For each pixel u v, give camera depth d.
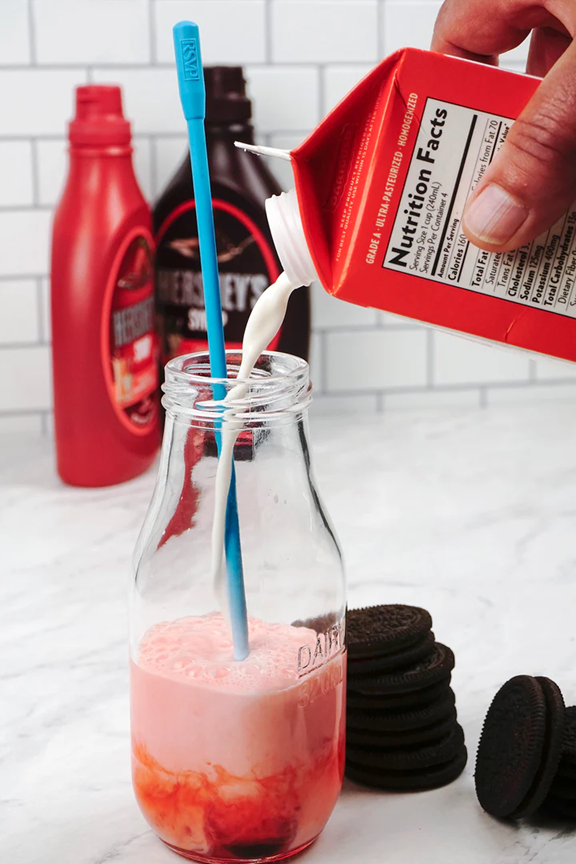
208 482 0.53
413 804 0.58
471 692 0.64
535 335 0.55
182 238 0.87
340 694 0.55
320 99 0.96
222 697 0.52
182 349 0.90
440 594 0.73
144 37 0.92
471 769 0.59
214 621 0.55
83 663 0.67
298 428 0.54
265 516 0.54
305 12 0.93
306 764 0.53
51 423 1.00
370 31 0.95
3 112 0.92
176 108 0.94
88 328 0.84
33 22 0.90
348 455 0.93
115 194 0.83
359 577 0.75
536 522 0.81
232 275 0.87
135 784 0.54
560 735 0.54
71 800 0.58
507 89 0.53
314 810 0.54
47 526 0.82
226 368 0.54
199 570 0.54
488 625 0.69
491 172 0.54
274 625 0.55
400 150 0.54
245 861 0.54
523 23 0.64
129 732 0.62
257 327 0.55
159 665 0.53
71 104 0.93
